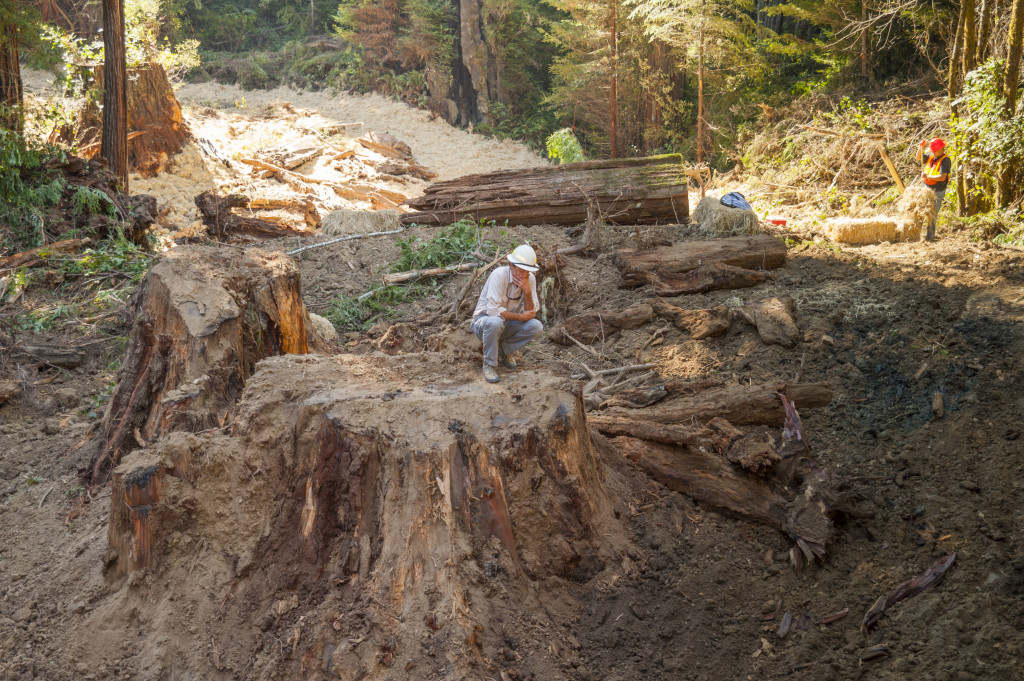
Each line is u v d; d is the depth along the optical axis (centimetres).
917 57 1747
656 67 2336
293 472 482
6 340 788
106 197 1137
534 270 556
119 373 637
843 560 507
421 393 519
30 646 448
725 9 2117
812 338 744
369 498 458
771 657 448
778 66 2084
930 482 557
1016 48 994
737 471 557
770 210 1313
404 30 2981
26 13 1281
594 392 682
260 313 664
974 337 691
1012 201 1052
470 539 448
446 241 1033
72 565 493
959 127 1078
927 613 455
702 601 481
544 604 461
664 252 929
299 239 1170
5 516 568
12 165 1086
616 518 527
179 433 481
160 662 425
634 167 1213
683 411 618
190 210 1772
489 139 2803
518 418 491
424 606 421
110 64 1372
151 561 457
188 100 2691
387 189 2039
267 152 2191
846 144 1391
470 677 399
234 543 466
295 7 3609
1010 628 435
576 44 2514
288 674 411
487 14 2916
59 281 941
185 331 595
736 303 820
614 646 453
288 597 444
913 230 1054
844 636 457
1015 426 575
